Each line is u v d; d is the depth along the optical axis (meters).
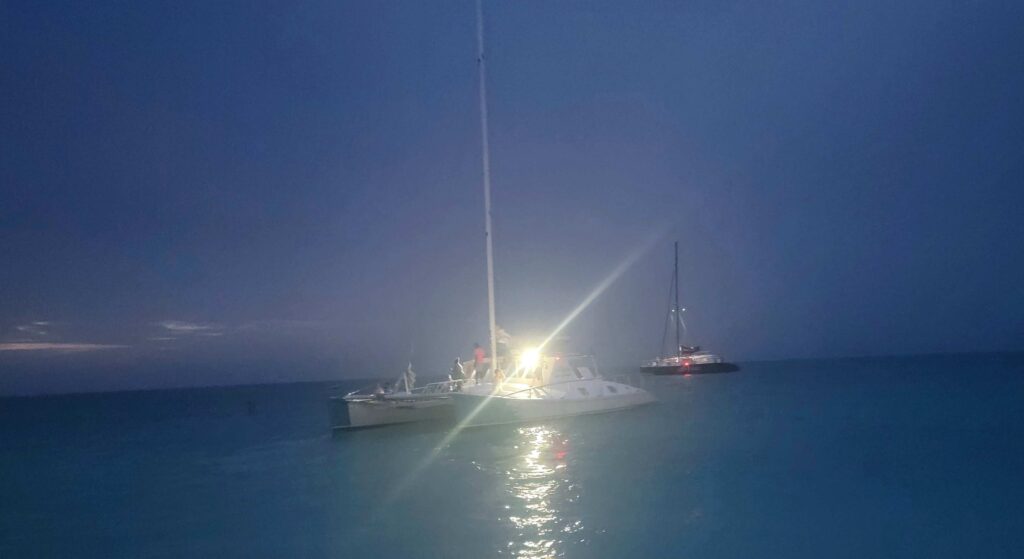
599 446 20.55
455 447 21.39
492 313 24.86
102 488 19.22
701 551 10.72
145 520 14.84
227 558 11.57
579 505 13.53
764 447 19.92
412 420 25.81
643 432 23.25
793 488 14.61
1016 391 38.09
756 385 48.22
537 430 23.92
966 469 16.34
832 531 11.61
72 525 14.77
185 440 30.86
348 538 12.20
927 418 26.31
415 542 11.68
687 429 23.91
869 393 38.91
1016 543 10.95
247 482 18.42
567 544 11.17
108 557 12.24
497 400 23.23
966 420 25.62
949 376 54.41
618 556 10.50
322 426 34.75
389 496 15.26
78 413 61.25
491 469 17.66
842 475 15.83
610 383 27.30
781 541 11.13
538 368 25.58
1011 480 15.13
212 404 67.06
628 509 13.12
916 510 12.80
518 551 10.94
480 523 12.61
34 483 20.61
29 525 14.92
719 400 35.66
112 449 28.62
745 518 12.39
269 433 32.03
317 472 19.05
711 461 17.77
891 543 11.02
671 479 15.66
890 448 19.47
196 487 18.34
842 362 107.69
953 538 11.21
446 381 27.08
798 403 33.31
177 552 12.23
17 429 42.19
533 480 16.06
